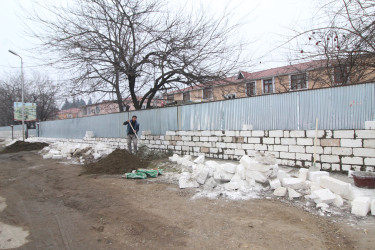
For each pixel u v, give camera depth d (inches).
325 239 125.7
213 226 143.8
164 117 422.3
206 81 507.5
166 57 491.8
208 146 358.6
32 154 565.3
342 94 242.4
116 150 365.1
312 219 149.7
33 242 130.6
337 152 243.1
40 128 877.2
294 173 247.1
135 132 397.1
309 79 409.4
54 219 162.9
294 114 274.8
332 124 248.1
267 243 122.4
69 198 209.8
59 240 132.1
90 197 210.2
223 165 231.1
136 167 324.5
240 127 324.8
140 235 135.4
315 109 259.4
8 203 201.2
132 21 502.0
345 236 128.2
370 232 130.8
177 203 185.5
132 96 574.9
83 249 121.7
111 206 184.5
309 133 261.1
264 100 300.8
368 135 224.8
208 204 180.7
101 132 564.1
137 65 499.2
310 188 190.7
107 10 498.9
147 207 179.5
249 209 167.8
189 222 150.4
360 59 294.5
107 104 649.0
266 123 299.1
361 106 232.1
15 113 955.3
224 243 123.8
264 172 206.2
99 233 139.6
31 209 184.7
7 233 142.9
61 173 324.2
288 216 153.6
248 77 568.4
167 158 380.5
